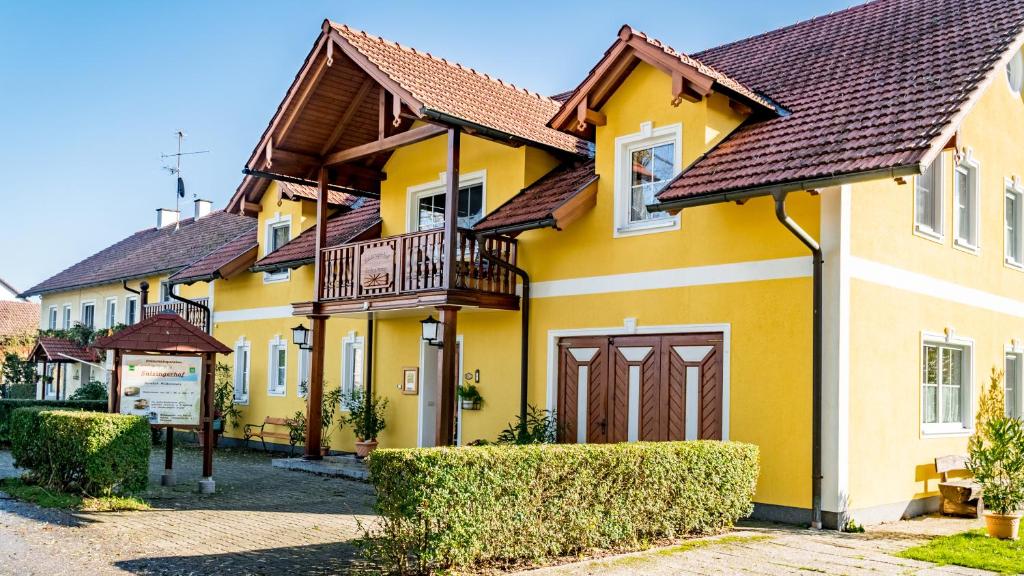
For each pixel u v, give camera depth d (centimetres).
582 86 1279
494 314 1445
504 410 1413
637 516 869
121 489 1095
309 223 1967
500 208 1378
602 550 843
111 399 1166
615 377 1266
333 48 1402
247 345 2081
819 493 1017
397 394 1634
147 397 1182
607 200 1292
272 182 2047
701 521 940
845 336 1026
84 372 2962
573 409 1320
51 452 1148
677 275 1195
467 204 1544
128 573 743
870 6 1471
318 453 1573
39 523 948
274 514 1058
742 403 1107
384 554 733
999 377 1359
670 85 1224
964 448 1254
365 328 1723
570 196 1273
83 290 3117
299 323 1914
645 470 877
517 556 771
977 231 1318
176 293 2416
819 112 1140
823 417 1023
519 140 1359
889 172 901
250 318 2078
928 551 877
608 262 1282
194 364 1216
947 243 1246
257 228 2284
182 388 1206
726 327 1132
